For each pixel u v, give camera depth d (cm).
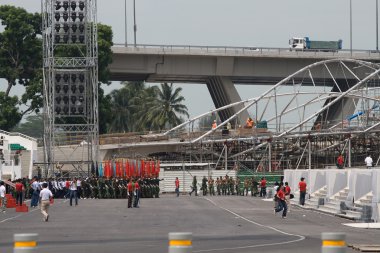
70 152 19288
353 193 9994
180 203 13438
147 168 17738
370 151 19862
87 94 17600
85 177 16738
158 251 5506
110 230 7669
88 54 17750
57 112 17338
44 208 8962
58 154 19212
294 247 5819
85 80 17400
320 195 12088
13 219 9325
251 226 8250
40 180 14575
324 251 2812
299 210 11438
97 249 5700
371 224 8488
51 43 17525
